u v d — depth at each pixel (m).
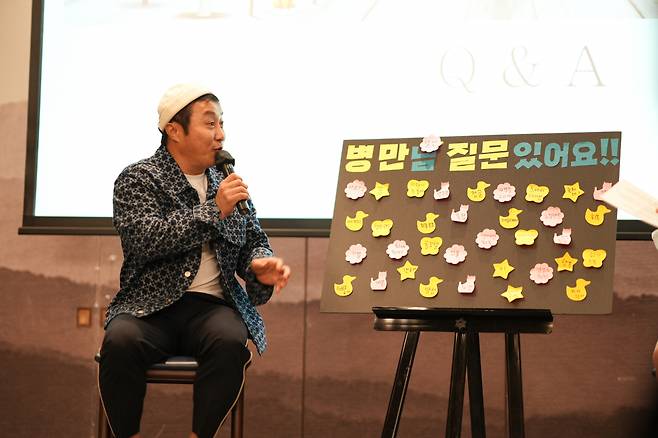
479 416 3.01
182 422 4.36
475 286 3.00
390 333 4.29
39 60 4.57
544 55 4.31
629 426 4.10
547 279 2.94
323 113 4.44
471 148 3.22
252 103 4.47
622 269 4.17
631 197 2.75
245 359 2.99
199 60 4.52
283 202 4.42
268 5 4.52
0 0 4.61
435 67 4.38
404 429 4.23
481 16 4.37
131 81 4.54
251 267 3.23
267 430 4.32
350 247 3.18
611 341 4.14
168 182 3.22
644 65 4.23
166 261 3.16
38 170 4.54
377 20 4.45
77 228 4.47
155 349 2.98
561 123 4.27
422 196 3.19
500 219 3.07
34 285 4.47
